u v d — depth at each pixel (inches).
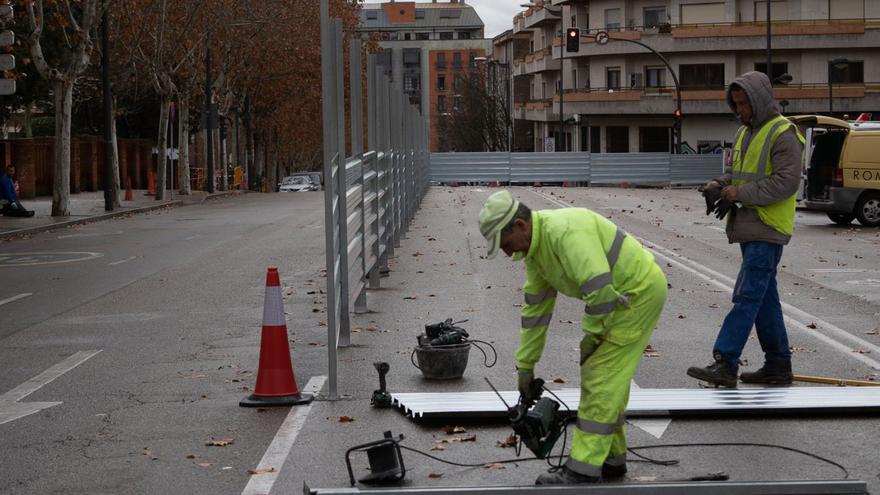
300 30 2378.2
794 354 392.5
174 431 296.2
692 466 249.9
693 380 349.7
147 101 2460.6
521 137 3954.2
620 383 220.5
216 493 240.1
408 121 1020.5
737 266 690.2
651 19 2792.8
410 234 940.0
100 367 392.8
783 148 320.5
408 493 219.3
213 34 1989.4
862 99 2600.9
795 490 222.7
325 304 543.2
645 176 2251.5
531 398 231.9
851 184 1020.5
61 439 290.5
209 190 2016.5
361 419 303.9
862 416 298.0
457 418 296.0
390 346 420.8
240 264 735.7
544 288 226.1
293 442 280.4
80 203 1588.3
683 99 2711.6
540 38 3582.7
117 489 244.1
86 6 1254.9
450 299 549.3
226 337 450.9
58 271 716.7
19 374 382.9
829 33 2591.0
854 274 647.1
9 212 1238.9
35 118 2768.2
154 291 605.3
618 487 218.1
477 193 1724.9
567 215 216.4
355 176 458.6
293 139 3216.0
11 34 957.8
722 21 2696.9
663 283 223.0
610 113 2824.8
